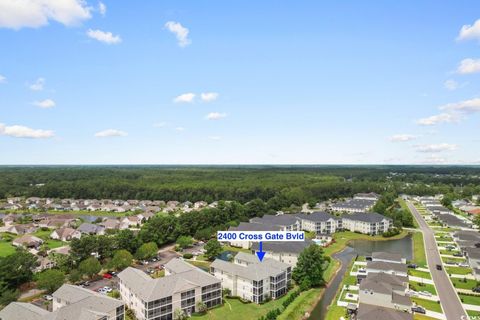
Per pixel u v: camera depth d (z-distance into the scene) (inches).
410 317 2625.5
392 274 3614.7
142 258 4571.9
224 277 3560.5
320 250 3772.1
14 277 3437.5
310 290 3538.4
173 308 2881.4
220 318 2901.1
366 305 2847.0
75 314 2434.8
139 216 7760.8
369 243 5846.5
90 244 4284.0
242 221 6663.4
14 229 6432.1
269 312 2883.9
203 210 6525.6
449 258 4707.2
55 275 3447.3
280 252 4407.0
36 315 2421.3
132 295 3034.0
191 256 4805.6
